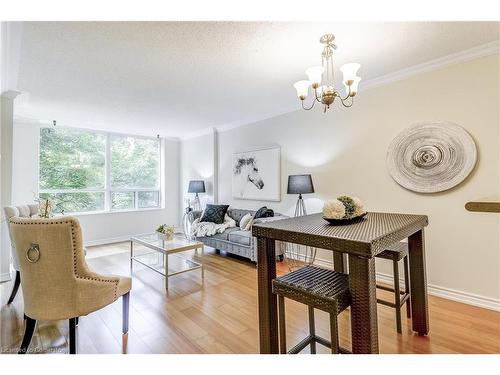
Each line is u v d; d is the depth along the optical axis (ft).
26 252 5.30
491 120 7.67
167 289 9.49
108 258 13.73
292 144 13.37
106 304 5.99
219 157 18.13
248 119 15.57
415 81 9.05
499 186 7.55
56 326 7.18
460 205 8.23
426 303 6.53
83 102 12.29
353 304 4.37
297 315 7.80
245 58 8.14
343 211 5.65
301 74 9.38
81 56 7.89
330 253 11.78
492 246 7.76
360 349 4.30
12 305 8.34
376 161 10.09
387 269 9.94
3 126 10.52
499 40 7.27
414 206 9.14
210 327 7.08
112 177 18.17
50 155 15.74
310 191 11.60
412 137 9.05
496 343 6.17
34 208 9.88
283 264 12.32
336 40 7.17
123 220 18.29
